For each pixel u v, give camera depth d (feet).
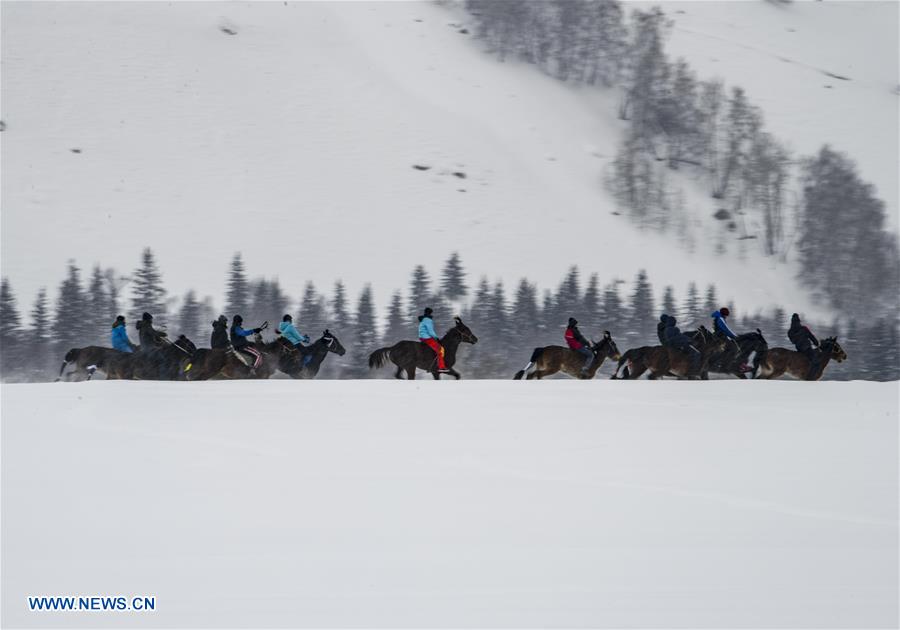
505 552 37.24
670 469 53.01
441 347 96.53
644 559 36.60
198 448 58.23
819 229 458.50
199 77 543.39
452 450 58.13
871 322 416.26
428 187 472.03
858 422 71.31
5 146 464.24
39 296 305.53
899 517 43.11
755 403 80.18
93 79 524.93
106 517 41.98
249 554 36.91
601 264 428.97
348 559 36.29
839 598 32.81
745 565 36.06
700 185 517.14
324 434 63.26
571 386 85.71
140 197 445.78
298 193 461.78
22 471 51.42
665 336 97.40
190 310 324.39
